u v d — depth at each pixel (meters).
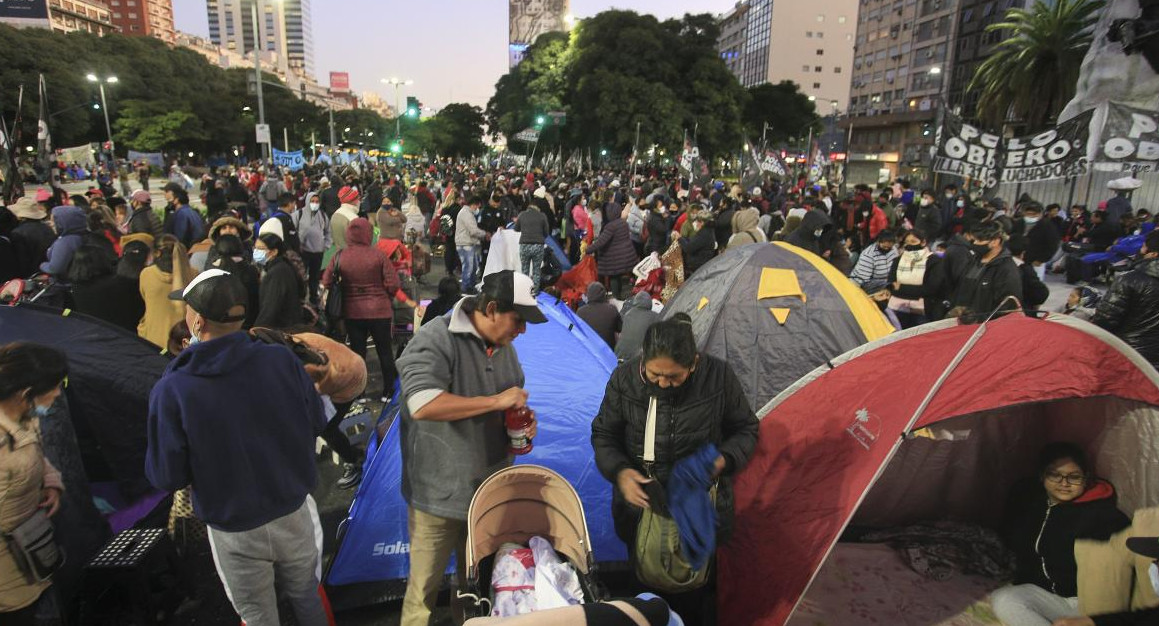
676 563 2.82
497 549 2.79
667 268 8.72
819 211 7.75
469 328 2.71
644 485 2.76
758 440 2.94
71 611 3.20
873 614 3.45
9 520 2.66
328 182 18.23
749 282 5.05
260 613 2.69
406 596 2.91
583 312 6.49
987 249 5.25
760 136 71.62
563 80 57.47
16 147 13.73
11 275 7.54
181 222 9.22
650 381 2.67
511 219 15.34
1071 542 3.34
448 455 2.73
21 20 115.44
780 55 107.50
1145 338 4.54
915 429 2.78
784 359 4.85
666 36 50.41
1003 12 56.19
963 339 2.95
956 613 3.45
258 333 3.86
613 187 20.64
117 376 4.13
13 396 2.60
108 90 71.75
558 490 2.76
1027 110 30.64
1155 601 3.06
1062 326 2.85
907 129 71.00
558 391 4.72
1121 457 3.19
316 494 4.64
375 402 6.18
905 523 4.12
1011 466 3.83
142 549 3.27
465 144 106.00
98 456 4.35
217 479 2.43
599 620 1.78
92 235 6.78
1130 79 13.73
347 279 5.86
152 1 173.62
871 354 3.14
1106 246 12.09
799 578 2.90
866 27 82.31
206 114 79.38
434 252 14.82
